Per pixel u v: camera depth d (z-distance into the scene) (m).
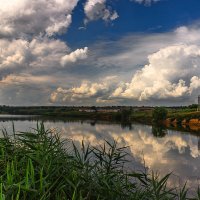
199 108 118.19
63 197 4.35
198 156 25.56
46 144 5.68
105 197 4.96
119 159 6.70
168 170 18.92
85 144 26.19
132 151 27.58
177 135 49.72
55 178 4.91
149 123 93.44
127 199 5.45
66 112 169.12
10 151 5.79
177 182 15.17
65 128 59.09
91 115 148.25
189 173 18.02
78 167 5.43
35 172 4.85
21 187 3.84
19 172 4.64
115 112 135.50
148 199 5.76
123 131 56.84
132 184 5.91
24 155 5.17
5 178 4.77
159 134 51.34
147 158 23.62
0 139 6.15
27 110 195.00
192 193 12.76
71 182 4.54
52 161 5.16
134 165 16.33
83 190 4.80
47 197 4.05
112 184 5.63
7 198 3.81
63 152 5.98
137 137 44.75
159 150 29.38
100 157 6.36
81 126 70.44
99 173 6.01
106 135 45.53
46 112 184.12
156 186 5.61
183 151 29.05
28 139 6.05
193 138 44.16
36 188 4.41
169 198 5.75
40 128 6.07
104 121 106.25
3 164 5.25
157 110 96.81
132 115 119.12
